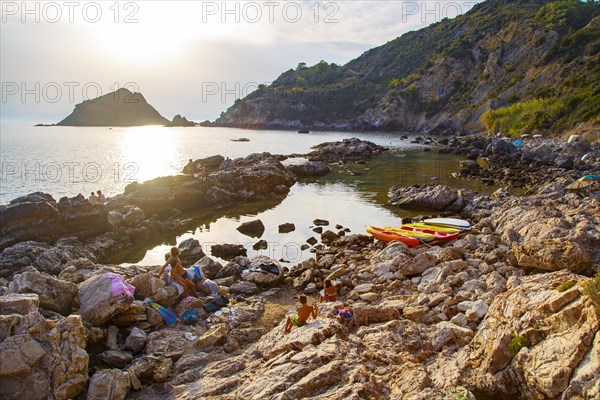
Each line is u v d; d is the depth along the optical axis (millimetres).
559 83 96688
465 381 9633
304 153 73500
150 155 71750
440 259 18156
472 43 153125
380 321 13391
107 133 150375
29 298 10852
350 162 60812
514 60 128375
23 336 9719
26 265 18797
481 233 22781
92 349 12000
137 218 28344
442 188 33562
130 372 10656
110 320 12969
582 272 14828
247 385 9812
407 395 8734
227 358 11977
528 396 8664
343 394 8680
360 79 193250
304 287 18047
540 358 8594
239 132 151875
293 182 45938
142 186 33844
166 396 10250
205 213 33219
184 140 109500
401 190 37750
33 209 24016
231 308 15156
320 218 31016
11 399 9266
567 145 58156
